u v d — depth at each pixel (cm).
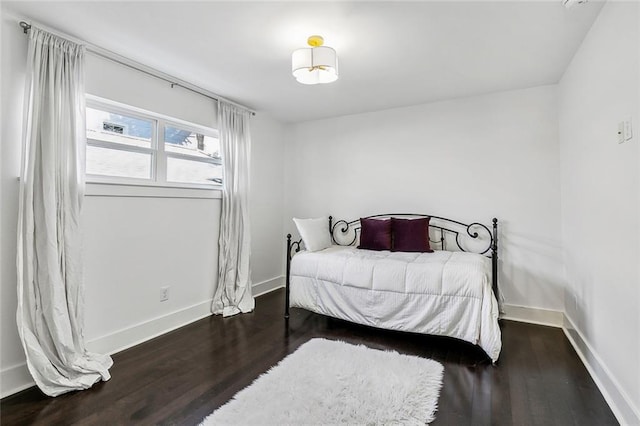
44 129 196
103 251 234
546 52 234
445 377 205
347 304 279
